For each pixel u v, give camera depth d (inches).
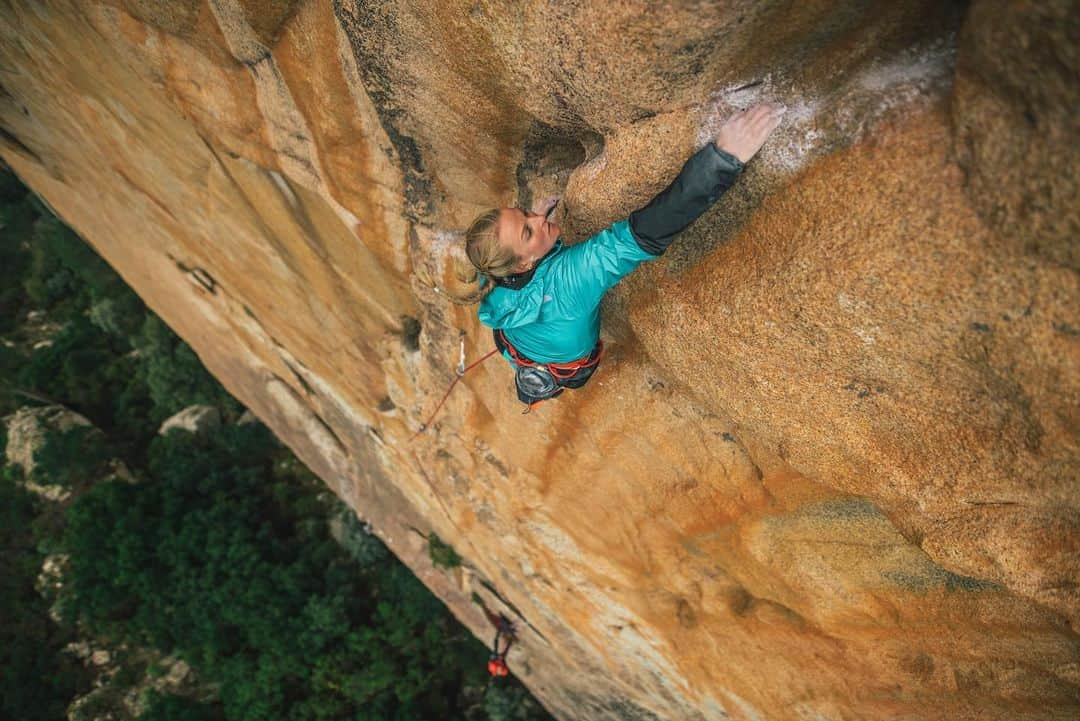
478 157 142.1
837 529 155.6
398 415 331.0
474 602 483.5
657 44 87.8
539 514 263.4
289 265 278.2
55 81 275.7
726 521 180.5
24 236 977.5
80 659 731.4
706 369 122.5
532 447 225.9
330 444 507.2
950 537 110.5
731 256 105.7
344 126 163.2
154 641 711.7
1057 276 76.6
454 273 112.1
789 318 101.3
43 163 418.6
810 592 175.0
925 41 81.0
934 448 104.3
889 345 95.4
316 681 644.1
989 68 68.3
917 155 79.7
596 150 120.4
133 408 866.8
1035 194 71.7
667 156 102.0
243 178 237.5
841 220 88.6
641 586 240.2
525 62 106.3
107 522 740.7
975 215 78.1
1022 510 102.0
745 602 206.4
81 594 719.1
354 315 276.4
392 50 124.5
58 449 776.9
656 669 275.1
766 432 124.1
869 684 184.9
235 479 776.3
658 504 197.0
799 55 88.4
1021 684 149.3
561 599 308.2
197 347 589.3
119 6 186.7
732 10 80.8
